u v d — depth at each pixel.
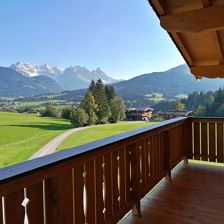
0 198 1.22
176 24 2.93
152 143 3.38
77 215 1.87
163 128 3.59
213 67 4.86
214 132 4.67
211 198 3.17
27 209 1.42
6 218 1.28
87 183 2.00
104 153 2.18
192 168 4.50
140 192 2.89
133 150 2.78
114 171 2.42
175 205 2.98
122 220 2.64
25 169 1.37
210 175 4.09
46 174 1.51
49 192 1.59
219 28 2.78
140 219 2.65
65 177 1.74
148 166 3.22
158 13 2.98
